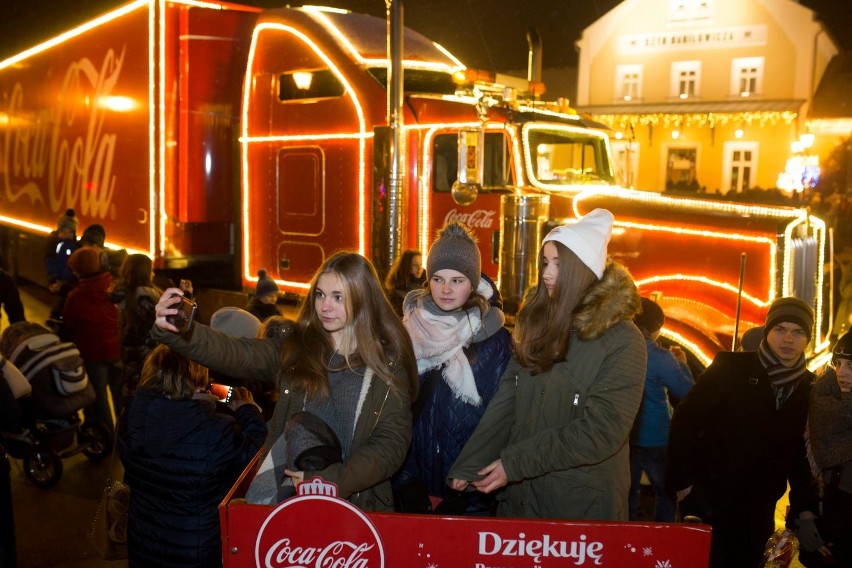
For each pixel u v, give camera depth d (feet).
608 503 8.66
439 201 22.36
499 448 9.14
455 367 9.54
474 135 19.16
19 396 12.87
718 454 10.62
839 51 70.79
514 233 17.99
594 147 24.49
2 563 11.82
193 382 9.62
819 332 22.02
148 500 9.61
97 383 19.76
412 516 7.50
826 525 10.07
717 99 72.33
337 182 23.67
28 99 38.32
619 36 75.72
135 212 27.91
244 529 7.50
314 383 8.29
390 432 8.24
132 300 17.42
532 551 7.49
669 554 7.44
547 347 8.66
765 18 69.62
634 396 8.37
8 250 42.88
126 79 28.22
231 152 27.14
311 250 24.62
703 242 19.85
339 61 23.45
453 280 9.55
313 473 7.66
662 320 15.05
